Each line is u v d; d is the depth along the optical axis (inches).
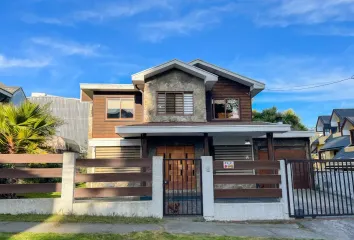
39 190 334.0
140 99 626.8
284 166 359.9
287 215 348.2
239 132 514.0
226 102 636.7
